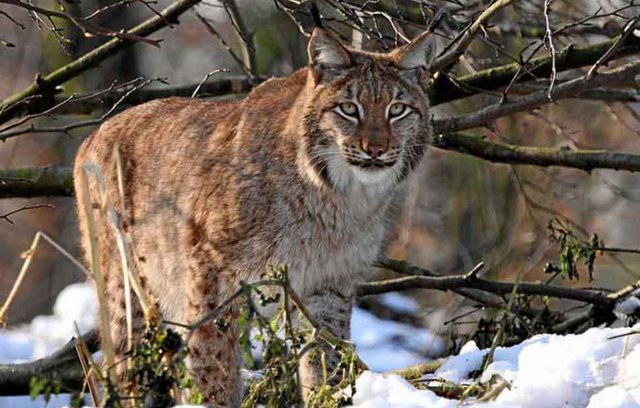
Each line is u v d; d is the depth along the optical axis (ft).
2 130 36.70
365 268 34.19
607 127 67.72
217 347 31.91
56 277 73.97
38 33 78.74
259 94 33.88
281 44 65.31
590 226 71.82
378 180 32.09
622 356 26.66
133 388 24.36
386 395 26.14
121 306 34.78
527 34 45.73
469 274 41.83
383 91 32.07
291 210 32.24
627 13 45.96
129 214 35.22
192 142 34.09
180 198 33.47
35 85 41.75
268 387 25.82
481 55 53.31
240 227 32.07
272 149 32.35
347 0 42.01
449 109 60.64
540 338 30.50
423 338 47.98
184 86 44.83
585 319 41.09
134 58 70.44
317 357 32.50
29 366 37.47
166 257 34.19
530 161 45.21
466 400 26.21
